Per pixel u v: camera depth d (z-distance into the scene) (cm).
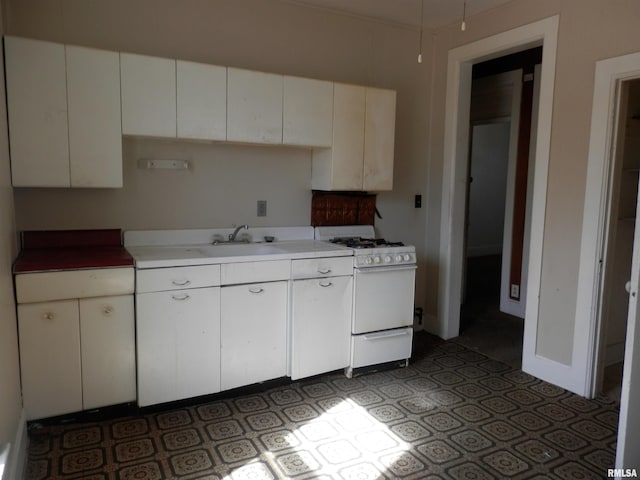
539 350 333
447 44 397
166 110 280
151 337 266
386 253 333
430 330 433
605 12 281
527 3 328
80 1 281
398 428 264
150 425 262
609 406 294
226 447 242
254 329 296
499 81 496
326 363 321
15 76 244
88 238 296
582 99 295
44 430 252
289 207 362
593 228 292
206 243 330
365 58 381
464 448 246
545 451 244
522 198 477
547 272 323
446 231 409
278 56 344
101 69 262
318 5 352
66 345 249
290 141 321
